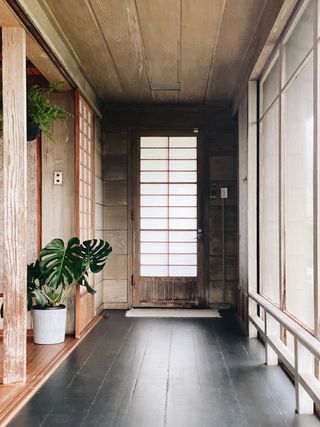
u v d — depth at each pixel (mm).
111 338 4422
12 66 3006
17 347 3061
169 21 3617
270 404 2738
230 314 5688
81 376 3266
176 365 3527
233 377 3234
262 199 4465
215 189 6148
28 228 4527
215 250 6137
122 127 6195
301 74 3102
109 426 2439
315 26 2578
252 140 4574
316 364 2641
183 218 6184
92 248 4551
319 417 2545
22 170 3016
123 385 3078
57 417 2559
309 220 2936
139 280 6152
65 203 4516
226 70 4805
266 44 3584
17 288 3035
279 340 3426
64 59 3963
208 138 6176
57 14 3457
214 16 3547
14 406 2691
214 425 2445
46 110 3832
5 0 2654
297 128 3207
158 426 2436
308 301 2906
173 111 6172
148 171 6227
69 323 4520
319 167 2518
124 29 3750
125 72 4809
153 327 4930
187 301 6129
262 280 4434
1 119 3734
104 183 6191
